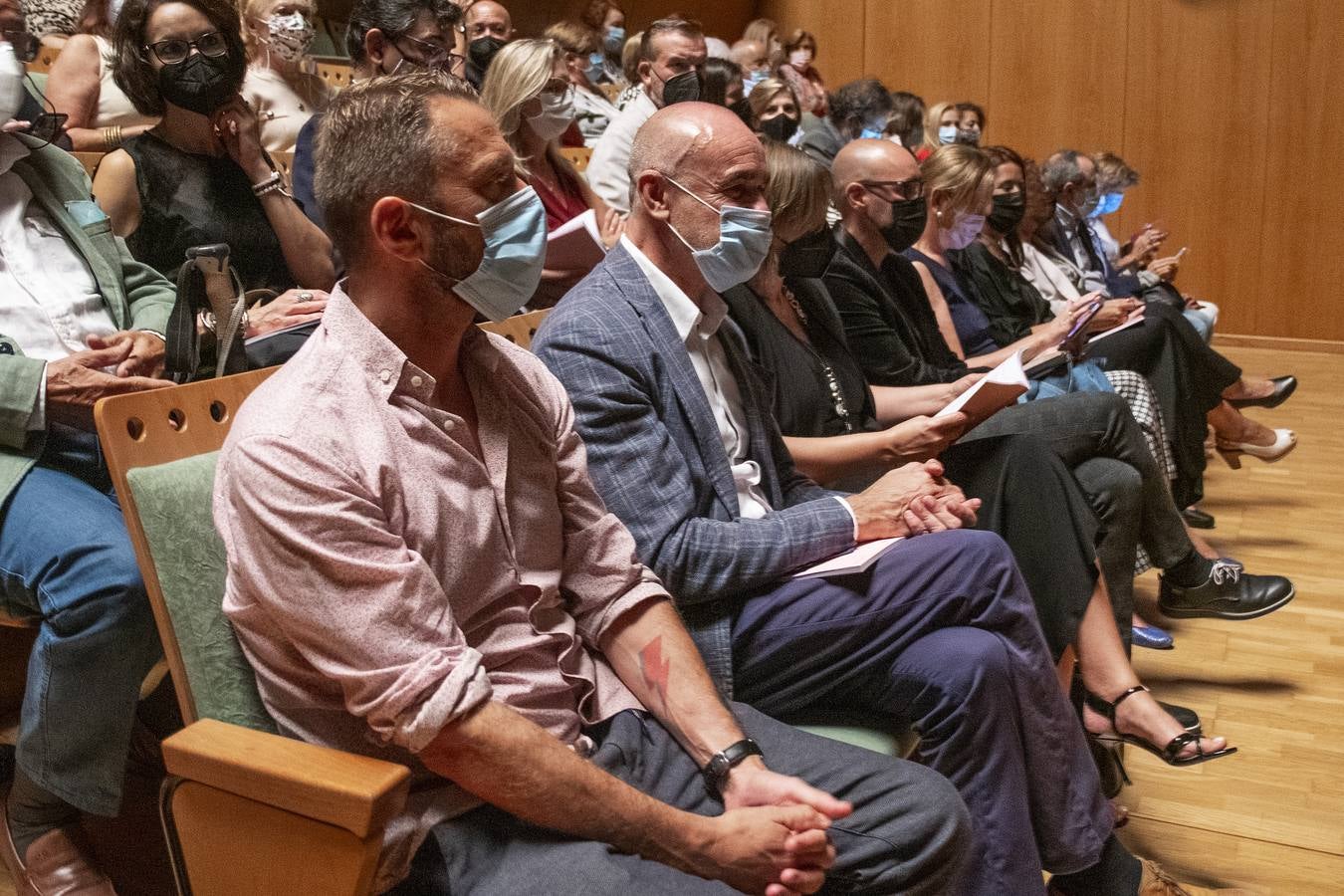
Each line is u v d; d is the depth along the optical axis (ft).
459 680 3.83
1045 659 5.51
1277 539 12.57
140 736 6.25
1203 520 12.91
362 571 3.82
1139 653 9.96
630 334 5.48
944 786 4.67
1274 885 6.84
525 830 4.10
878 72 26.48
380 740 3.97
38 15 12.26
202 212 7.29
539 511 4.56
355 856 3.50
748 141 5.83
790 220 7.27
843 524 5.57
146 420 4.50
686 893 3.84
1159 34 24.16
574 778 3.92
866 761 4.73
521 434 4.54
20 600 5.11
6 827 5.27
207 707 4.18
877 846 4.53
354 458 3.96
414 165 4.06
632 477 5.27
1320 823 7.48
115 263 6.42
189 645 4.20
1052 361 9.87
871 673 5.40
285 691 4.10
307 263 7.56
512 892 3.82
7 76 5.91
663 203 5.82
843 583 5.40
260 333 6.55
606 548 4.75
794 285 7.81
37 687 4.95
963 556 5.41
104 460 5.61
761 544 5.38
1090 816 5.57
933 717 5.23
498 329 6.68
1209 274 24.40
